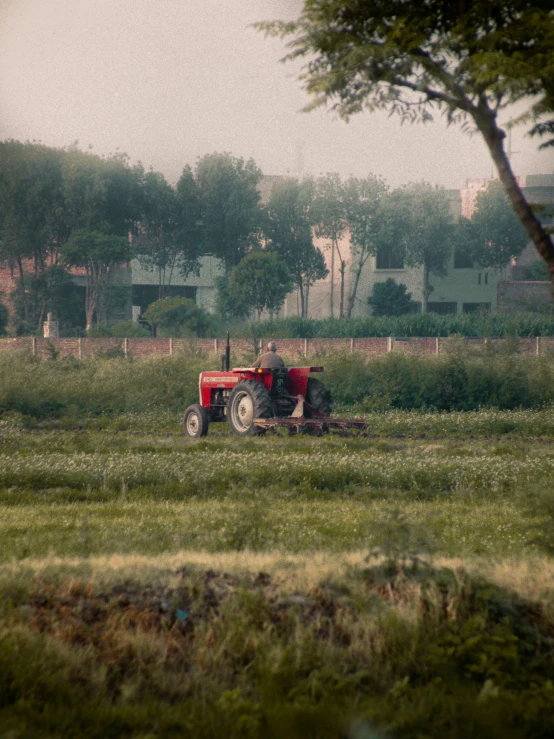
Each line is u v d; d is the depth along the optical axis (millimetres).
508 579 5086
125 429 17250
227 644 4070
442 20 5418
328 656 4035
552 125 5395
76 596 4512
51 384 20453
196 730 3336
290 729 3332
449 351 22328
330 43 5508
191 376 22141
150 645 4016
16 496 8883
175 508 8273
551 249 5398
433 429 16219
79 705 3496
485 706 3514
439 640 4137
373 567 4965
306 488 9328
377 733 3350
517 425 16656
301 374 14961
